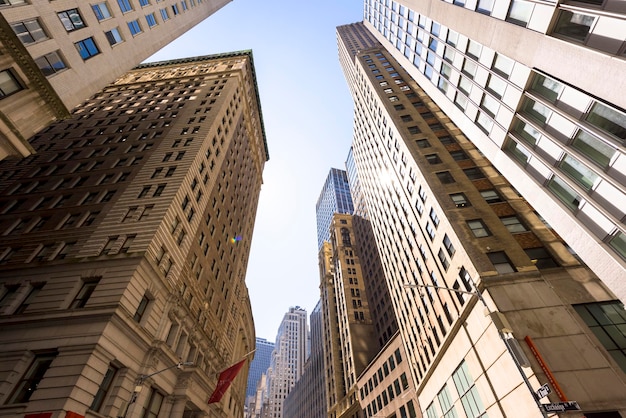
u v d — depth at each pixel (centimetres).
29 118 2373
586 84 1659
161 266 2842
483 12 2450
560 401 1794
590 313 2212
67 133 5106
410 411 4700
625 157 1509
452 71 3238
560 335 2100
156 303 2683
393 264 5625
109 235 2853
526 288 2412
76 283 2444
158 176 3591
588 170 1753
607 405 1759
